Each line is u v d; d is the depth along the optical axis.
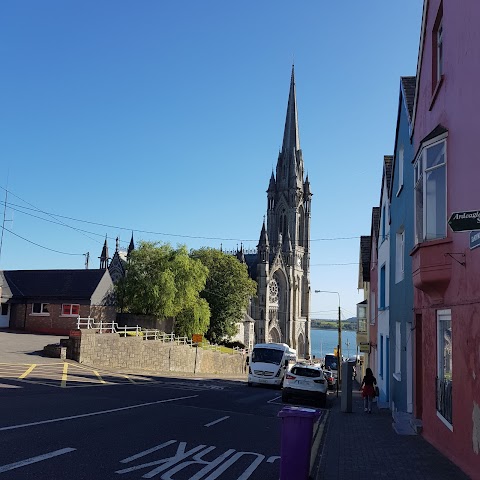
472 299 8.68
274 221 119.44
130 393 19.41
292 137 120.31
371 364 33.06
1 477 7.00
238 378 46.31
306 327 119.25
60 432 10.42
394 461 9.93
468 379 8.80
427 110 12.87
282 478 7.64
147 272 50.62
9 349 30.66
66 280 46.88
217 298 73.62
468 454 8.68
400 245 19.12
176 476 7.87
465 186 9.30
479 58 8.60
